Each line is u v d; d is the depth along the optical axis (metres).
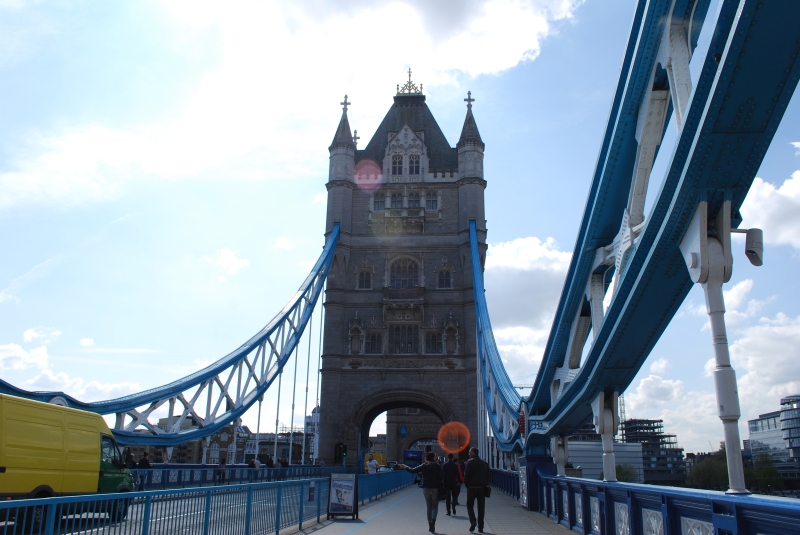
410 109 77.19
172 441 38.50
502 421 40.31
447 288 66.19
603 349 13.79
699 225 9.70
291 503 17.36
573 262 17.84
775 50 7.98
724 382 9.18
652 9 11.76
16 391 23.08
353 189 70.38
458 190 69.94
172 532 10.84
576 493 17.12
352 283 66.94
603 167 14.91
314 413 78.00
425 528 18.16
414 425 106.50
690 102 9.19
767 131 8.88
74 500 8.48
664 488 10.30
